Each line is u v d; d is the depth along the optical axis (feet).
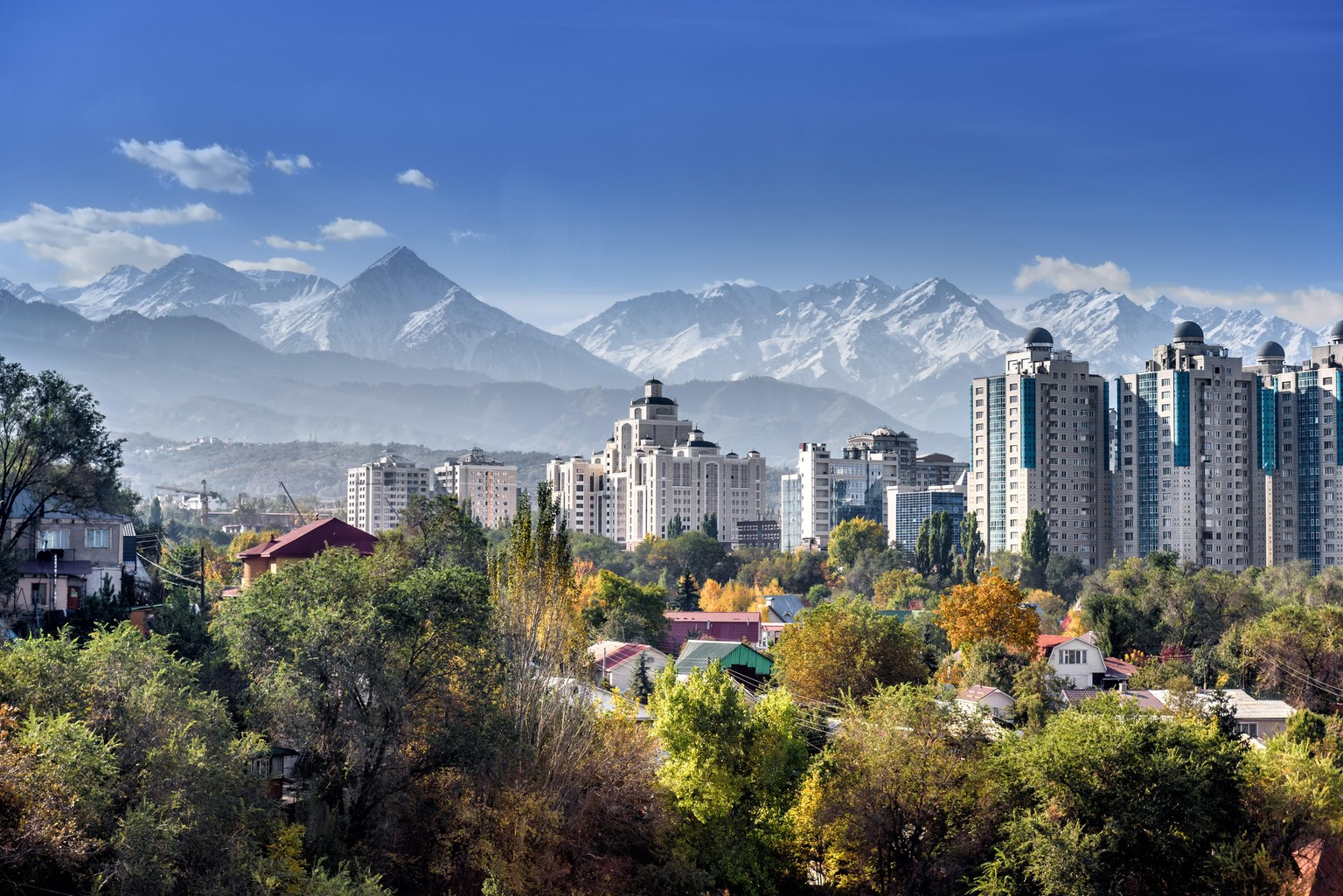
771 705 276.41
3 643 229.86
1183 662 478.18
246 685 279.28
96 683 208.33
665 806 254.27
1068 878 225.97
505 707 249.14
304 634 229.66
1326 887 240.12
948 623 506.07
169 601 323.37
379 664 231.09
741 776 258.57
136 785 194.59
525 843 231.50
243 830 201.77
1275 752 268.21
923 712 260.21
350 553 278.87
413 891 232.53
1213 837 239.30
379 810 233.35
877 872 252.21
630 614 620.08
